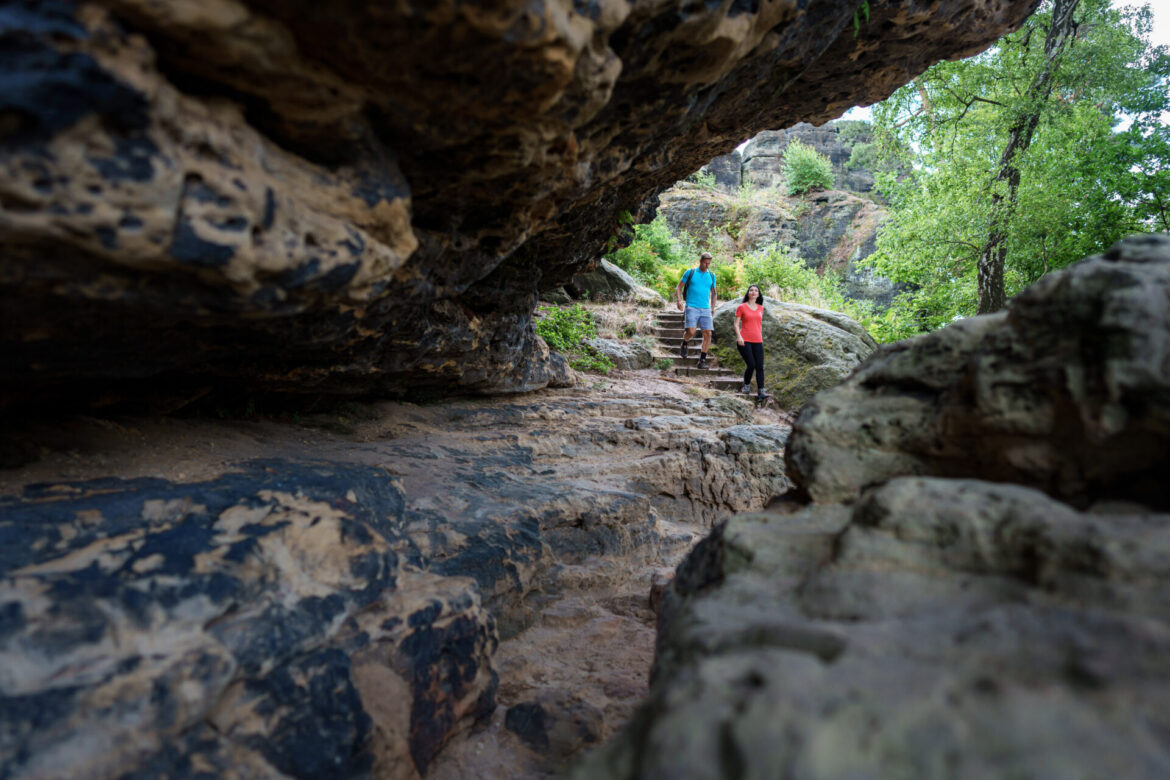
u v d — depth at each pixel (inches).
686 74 104.1
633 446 251.0
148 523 84.7
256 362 136.0
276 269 74.4
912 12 149.4
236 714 73.9
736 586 72.1
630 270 594.2
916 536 63.2
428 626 104.0
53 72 51.3
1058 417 67.8
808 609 61.7
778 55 131.9
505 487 173.9
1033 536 56.6
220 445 127.6
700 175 985.5
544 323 382.3
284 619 82.7
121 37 54.4
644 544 195.3
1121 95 438.3
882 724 40.3
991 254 436.1
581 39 76.1
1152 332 59.3
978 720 39.7
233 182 67.1
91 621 67.2
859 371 102.7
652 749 45.0
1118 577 49.1
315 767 77.3
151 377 120.9
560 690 126.6
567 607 157.0
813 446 93.5
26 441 98.3
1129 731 37.6
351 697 85.4
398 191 90.0
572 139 102.5
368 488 118.7
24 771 56.6
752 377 423.2
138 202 59.6
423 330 169.5
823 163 1019.3
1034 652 45.2
